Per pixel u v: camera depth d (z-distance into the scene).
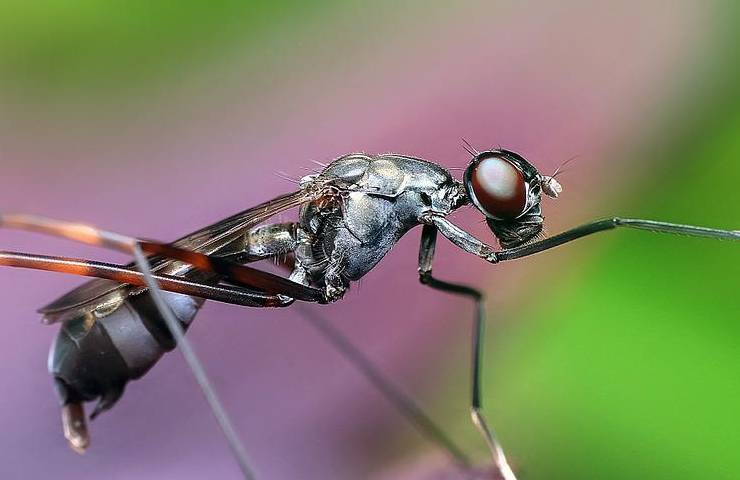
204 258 0.06
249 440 0.05
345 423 0.05
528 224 0.06
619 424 0.05
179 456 0.05
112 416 0.05
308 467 0.05
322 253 0.06
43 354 0.05
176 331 0.06
